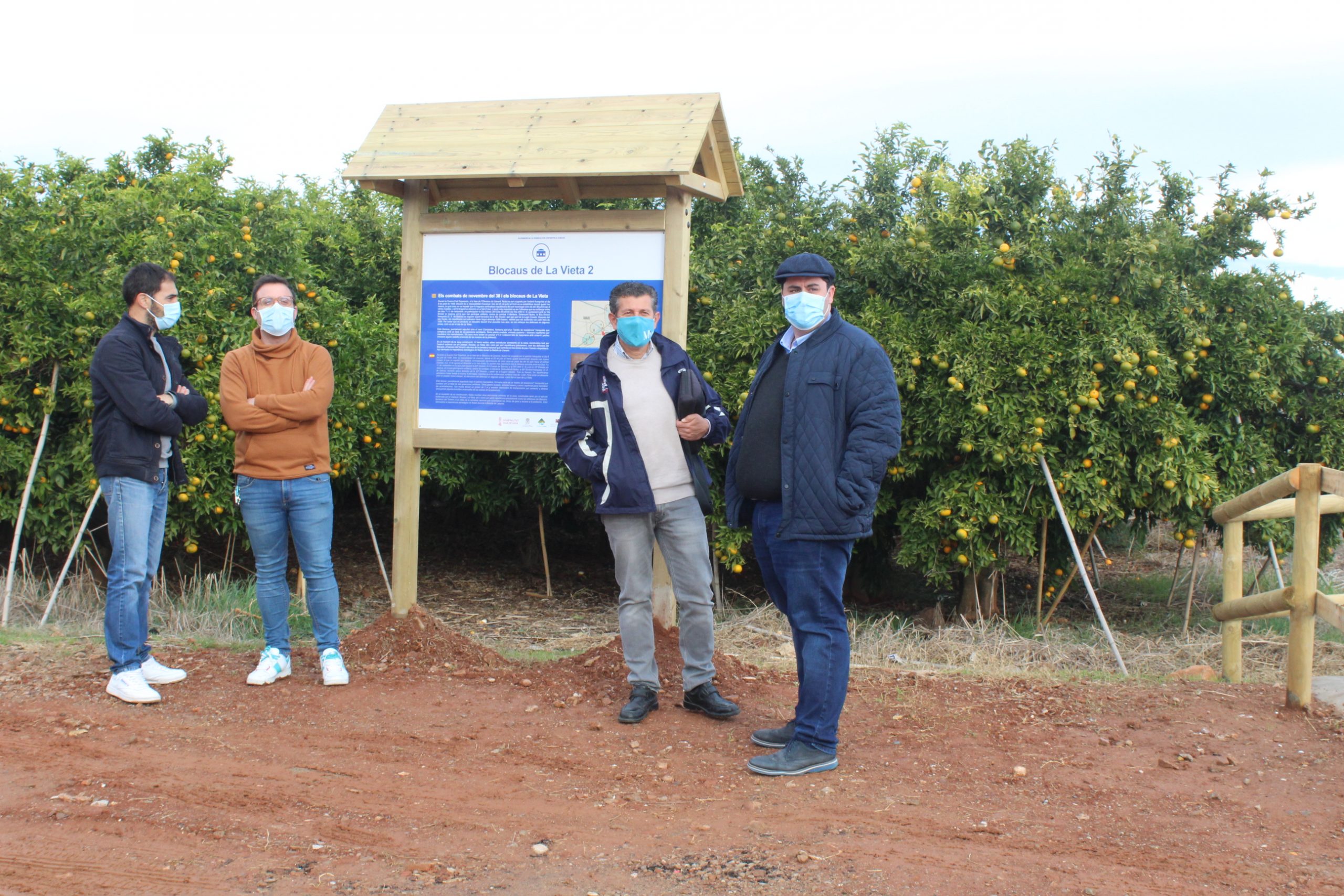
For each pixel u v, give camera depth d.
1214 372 7.17
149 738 4.39
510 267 5.62
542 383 5.60
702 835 3.52
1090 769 4.11
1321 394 7.64
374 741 4.46
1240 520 5.50
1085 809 3.72
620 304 4.62
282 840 3.44
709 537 7.98
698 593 4.76
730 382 7.26
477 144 5.57
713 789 3.96
